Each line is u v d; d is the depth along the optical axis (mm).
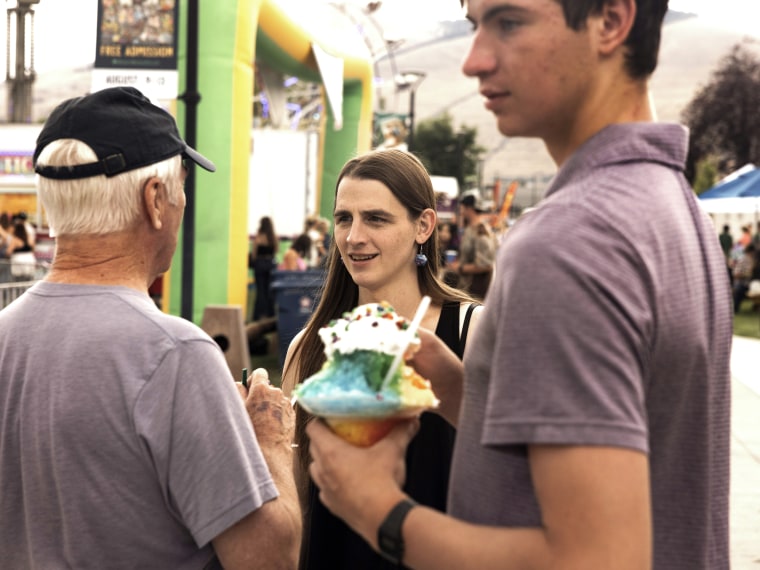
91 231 1683
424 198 2570
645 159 1177
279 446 1868
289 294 10141
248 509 1578
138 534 1588
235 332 7945
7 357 1675
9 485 1658
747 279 21281
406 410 1240
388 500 1186
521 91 1176
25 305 1715
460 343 2480
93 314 1639
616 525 998
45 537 1617
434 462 2127
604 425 1010
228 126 9039
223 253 9039
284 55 13023
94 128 1662
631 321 1044
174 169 1763
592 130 1200
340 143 17844
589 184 1138
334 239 2648
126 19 6938
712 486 1232
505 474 1139
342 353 1274
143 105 1738
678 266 1121
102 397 1575
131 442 1570
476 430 1192
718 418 1236
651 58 1187
